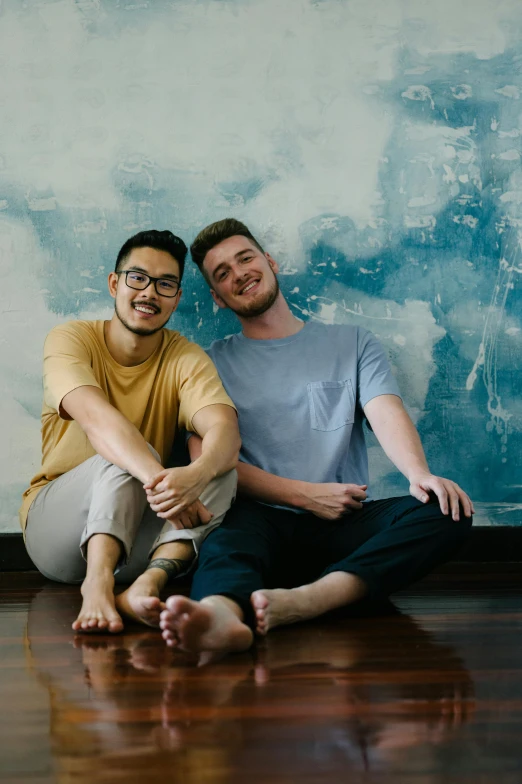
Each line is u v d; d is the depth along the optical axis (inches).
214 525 78.0
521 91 109.4
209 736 40.1
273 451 93.7
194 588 65.9
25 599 82.0
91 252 106.9
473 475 108.3
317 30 108.3
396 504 82.4
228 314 107.7
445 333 108.6
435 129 109.0
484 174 109.3
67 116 107.0
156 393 92.0
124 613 67.9
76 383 82.0
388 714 43.5
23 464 105.7
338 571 70.6
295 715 43.4
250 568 67.1
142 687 49.0
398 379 108.5
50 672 52.7
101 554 70.6
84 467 80.2
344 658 56.3
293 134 108.3
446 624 68.8
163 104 107.6
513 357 108.9
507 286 109.2
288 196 108.2
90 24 107.3
